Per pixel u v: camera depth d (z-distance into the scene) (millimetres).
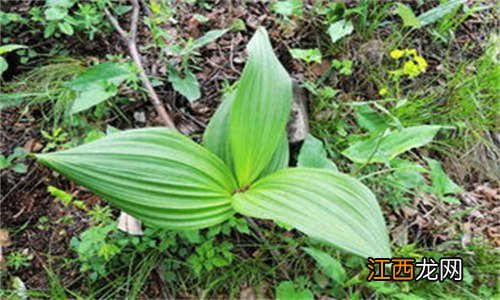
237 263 514
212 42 677
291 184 423
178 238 512
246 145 445
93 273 493
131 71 568
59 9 602
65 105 587
